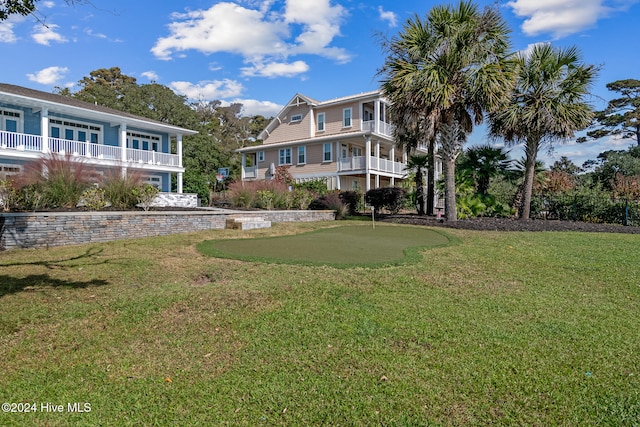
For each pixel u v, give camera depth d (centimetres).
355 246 808
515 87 1293
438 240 921
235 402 239
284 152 2797
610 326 367
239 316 382
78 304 409
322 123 2681
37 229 766
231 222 1142
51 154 1098
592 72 1306
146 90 3716
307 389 254
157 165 2147
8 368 274
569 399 244
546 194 1636
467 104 1302
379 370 278
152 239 889
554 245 856
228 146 4881
